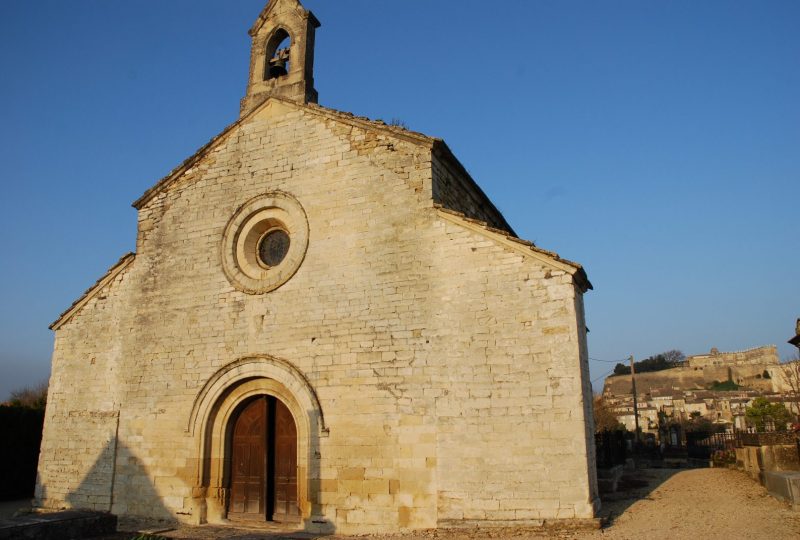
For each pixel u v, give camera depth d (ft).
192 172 63.41
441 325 48.65
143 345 60.18
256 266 58.39
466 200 62.39
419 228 51.57
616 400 310.45
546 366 44.88
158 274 61.62
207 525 52.75
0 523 43.65
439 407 47.03
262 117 61.98
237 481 55.01
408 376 48.65
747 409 140.05
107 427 59.36
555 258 46.21
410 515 45.88
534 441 43.93
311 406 51.11
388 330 50.34
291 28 65.21
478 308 47.80
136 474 56.80
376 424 48.67
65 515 47.44
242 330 56.18
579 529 41.45
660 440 163.32
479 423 45.60
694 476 77.25
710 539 37.83
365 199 54.49
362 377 50.19
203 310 58.49
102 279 63.72
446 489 45.24
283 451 54.13
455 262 49.52
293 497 52.70
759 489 59.67
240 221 59.41
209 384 55.88
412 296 50.29
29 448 83.56
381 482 47.32
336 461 49.16
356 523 47.32
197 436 55.16
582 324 48.08
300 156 58.75
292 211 57.21
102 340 62.28
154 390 58.34
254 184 60.08
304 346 53.11
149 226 63.67
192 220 61.77
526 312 46.34
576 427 43.14
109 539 47.29
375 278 52.06
